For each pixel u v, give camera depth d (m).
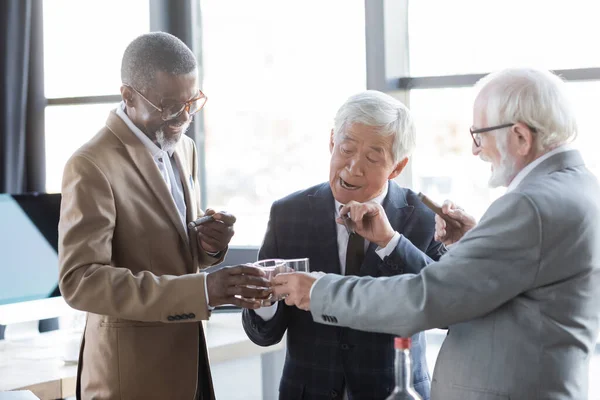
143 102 1.81
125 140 1.83
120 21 3.44
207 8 3.27
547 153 1.51
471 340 1.50
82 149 1.79
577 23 2.62
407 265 1.76
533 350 1.45
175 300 1.70
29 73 3.51
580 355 1.49
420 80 2.87
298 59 3.09
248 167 3.22
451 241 1.80
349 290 1.54
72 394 2.36
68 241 1.73
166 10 3.27
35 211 2.85
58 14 3.54
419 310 1.44
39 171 3.54
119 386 1.82
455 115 2.82
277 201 1.96
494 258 1.42
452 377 1.51
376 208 1.76
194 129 3.25
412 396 1.32
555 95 1.48
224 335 2.75
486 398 1.46
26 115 3.52
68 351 2.53
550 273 1.43
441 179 2.85
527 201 1.42
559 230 1.42
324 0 3.02
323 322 1.58
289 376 1.88
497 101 1.50
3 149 3.31
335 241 1.87
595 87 2.58
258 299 1.70
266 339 1.89
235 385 3.19
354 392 1.81
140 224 1.82
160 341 1.84
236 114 3.23
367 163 1.78
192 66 1.83
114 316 1.73
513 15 2.72
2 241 2.75
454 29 2.82
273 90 3.15
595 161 2.59
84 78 3.52
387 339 1.82
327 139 3.06
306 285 1.63
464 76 2.79
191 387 1.88
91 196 1.73
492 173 1.57
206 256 2.00
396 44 2.89
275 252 1.92
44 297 2.83
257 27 3.16
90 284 1.70
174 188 1.97
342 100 3.01
